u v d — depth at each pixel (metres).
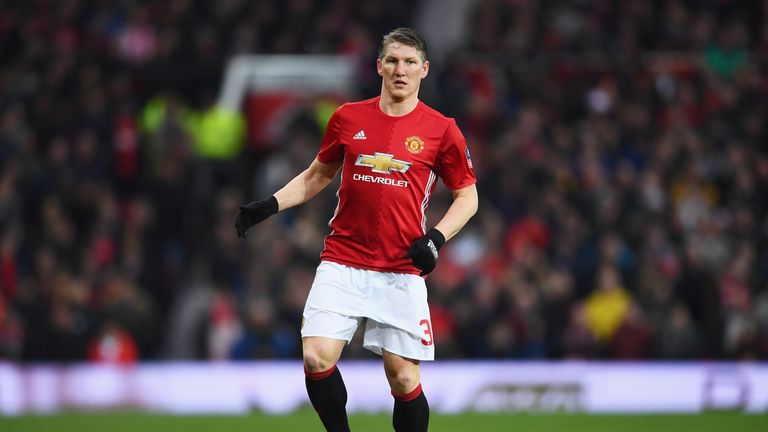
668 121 57.69
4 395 37.72
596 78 59.81
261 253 45.69
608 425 32.78
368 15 64.44
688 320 44.69
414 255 18.36
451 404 39.25
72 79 56.25
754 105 59.44
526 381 39.75
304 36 61.41
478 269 45.94
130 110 54.59
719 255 49.75
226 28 61.94
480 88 58.66
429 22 73.88
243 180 55.88
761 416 36.31
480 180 51.66
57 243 47.06
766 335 46.69
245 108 57.00
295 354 42.78
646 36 65.19
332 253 19.47
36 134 54.12
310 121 56.44
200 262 50.03
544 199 50.25
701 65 61.44
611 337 44.03
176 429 30.94
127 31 62.09
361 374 38.44
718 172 55.12
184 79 59.25
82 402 38.28
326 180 20.23
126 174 52.94
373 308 19.14
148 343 43.28
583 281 47.53
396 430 19.88
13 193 49.28
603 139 55.53
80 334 42.44
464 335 43.50
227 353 42.75
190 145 53.06
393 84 19.06
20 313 43.06
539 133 55.91
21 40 62.00
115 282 43.25
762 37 66.62
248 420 33.94
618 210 50.19
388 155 19.08
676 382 40.38
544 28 63.91
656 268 45.97
